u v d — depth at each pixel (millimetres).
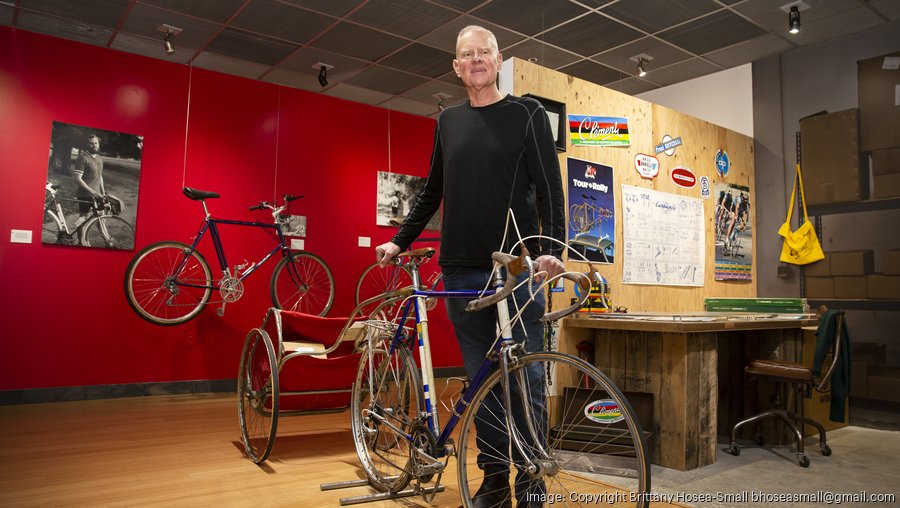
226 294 5633
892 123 4844
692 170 4922
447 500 2619
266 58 6297
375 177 6934
